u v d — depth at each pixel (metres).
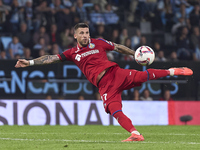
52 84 43.00
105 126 37.53
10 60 42.00
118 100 20.16
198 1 64.44
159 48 57.34
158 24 61.47
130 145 18.06
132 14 60.81
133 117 43.22
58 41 54.34
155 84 45.50
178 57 57.84
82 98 43.78
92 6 60.34
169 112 44.41
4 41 52.16
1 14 54.28
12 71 41.97
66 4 58.97
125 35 57.19
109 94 20.19
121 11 61.81
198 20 62.56
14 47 51.97
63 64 43.22
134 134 19.58
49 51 52.78
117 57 52.59
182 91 45.94
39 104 40.81
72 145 18.38
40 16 55.69
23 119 40.31
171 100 45.72
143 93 45.19
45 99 42.62
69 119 41.31
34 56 52.03
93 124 41.81
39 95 42.66
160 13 62.28
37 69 42.56
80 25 20.86
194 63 46.22
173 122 44.38
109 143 19.44
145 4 62.34
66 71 43.31
